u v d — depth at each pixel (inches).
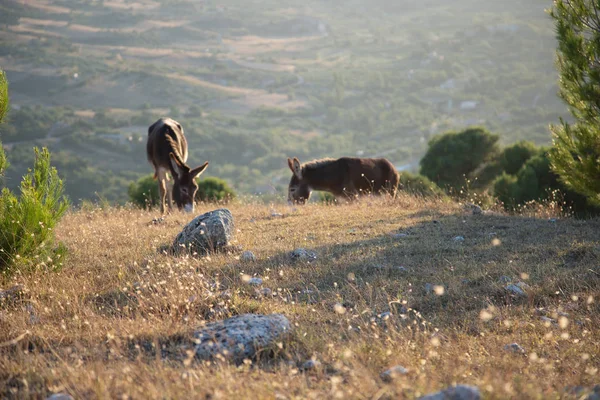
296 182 666.2
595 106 466.9
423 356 234.7
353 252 388.8
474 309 298.7
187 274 322.3
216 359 221.9
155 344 233.6
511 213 578.6
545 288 318.0
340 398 177.6
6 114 372.8
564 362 236.1
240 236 444.1
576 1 468.8
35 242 354.0
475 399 166.6
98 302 305.7
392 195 697.0
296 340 241.9
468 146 1332.4
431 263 366.3
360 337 249.1
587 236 416.8
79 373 202.5
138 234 460.4
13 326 264.4
